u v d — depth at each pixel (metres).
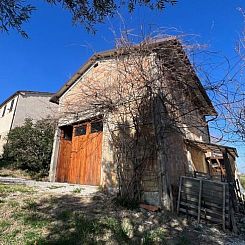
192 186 6.96
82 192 7.91
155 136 7.59
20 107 22.56
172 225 5.96
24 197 6.63
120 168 7.76
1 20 4.15
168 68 7.48
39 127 15.91
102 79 9.89
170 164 8.03
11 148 16.56
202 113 8.47
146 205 6.92
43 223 5.05
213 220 6.37
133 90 7.91
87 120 10.39
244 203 9.70
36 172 14.80
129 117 8.22
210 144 9.45
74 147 10.84
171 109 8.15
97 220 5.45
